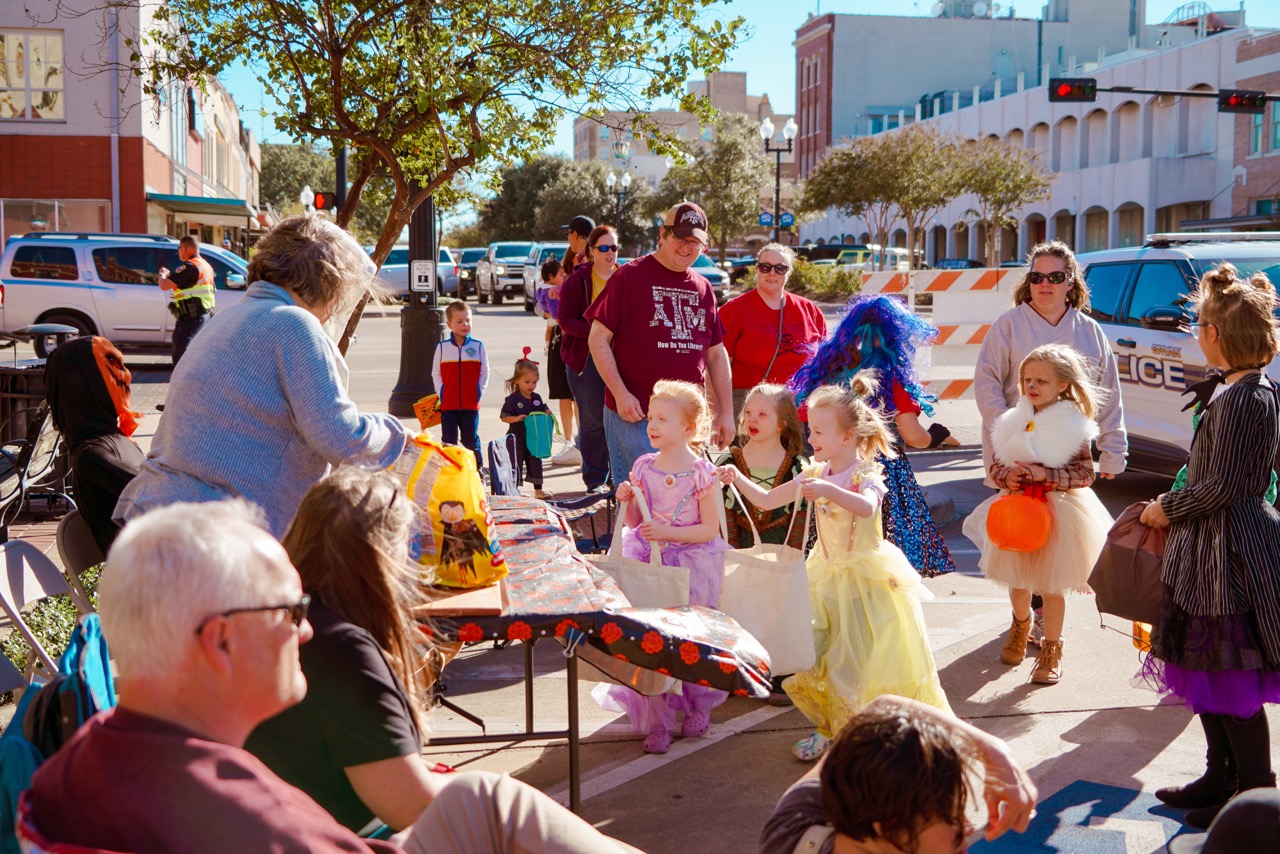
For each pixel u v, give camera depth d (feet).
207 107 128.98
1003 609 21.43
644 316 18.86
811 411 14.89
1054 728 15.60
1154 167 167.32
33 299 60.85
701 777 14.11
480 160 26.25
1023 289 19.20
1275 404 12.68
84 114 83.66
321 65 26.96
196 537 5.91
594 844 7.29
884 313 17.87
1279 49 151.74
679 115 182.19
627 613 10.94
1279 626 12.29
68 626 16.53
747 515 15.02
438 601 10.64
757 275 21.25
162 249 62.39
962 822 6.66
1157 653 13.00
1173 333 30.01
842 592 14.20
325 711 7.95
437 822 7.29
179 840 5.63
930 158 161.68
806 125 286.46
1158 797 13.23
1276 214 151.43
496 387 56.03
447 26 26.32
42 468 25.35
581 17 25.66
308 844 5.81
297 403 10.50
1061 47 276.62
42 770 5.94
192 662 5.83
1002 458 16.84
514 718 16.14
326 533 8.46
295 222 11.15
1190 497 12.71
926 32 272.51
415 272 45.11
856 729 6.84
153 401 47.50
